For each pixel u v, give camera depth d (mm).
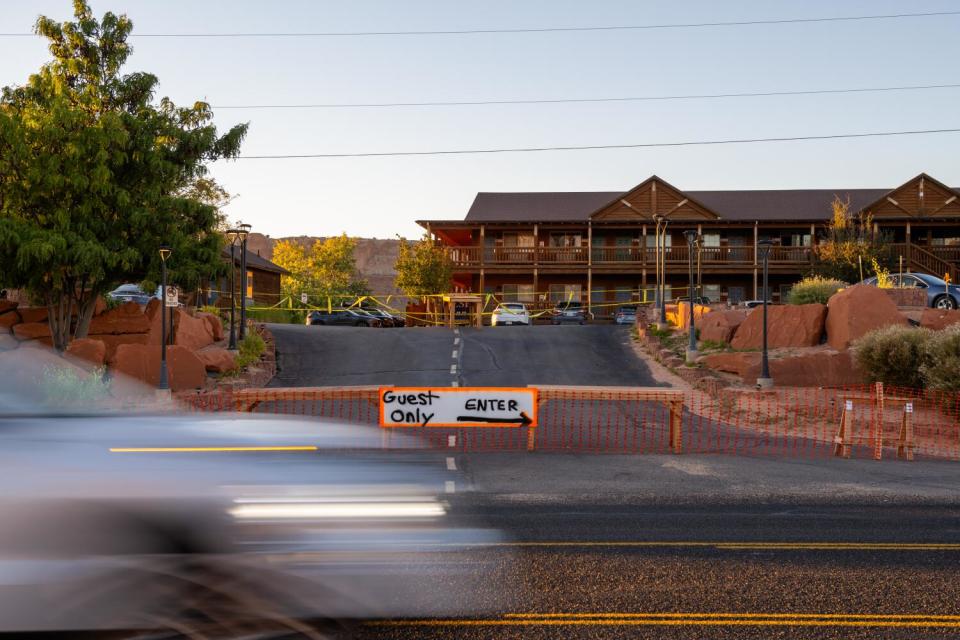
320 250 78250
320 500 3893
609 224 45781
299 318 50375
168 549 3592
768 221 44938
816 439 14219
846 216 43000
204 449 4023
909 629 4520
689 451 12602
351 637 3939
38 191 20031
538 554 6164
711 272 45656
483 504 8328
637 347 27438
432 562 5840
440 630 4395
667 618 4668
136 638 3525
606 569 5734
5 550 3418
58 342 20828
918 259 42750
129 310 22859
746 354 21328
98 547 3504
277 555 3787
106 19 21750
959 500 8711
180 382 19594
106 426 4195
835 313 22000
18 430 4004
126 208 20922
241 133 22625
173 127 21812
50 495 3484
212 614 3650
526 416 11711
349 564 3887
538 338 29750
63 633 3453
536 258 45906
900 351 18188
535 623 4543
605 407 17906
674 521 7512
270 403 18266
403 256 43938
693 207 46156
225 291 45344
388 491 4008
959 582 5477
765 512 7984
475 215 47531
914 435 14461
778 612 4801
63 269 20484
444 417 11641
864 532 7062
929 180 44750
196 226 22375
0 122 19062
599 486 9469
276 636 3738
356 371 23453
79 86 21828
